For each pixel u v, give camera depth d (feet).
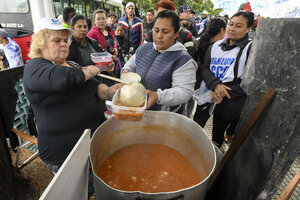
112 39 13.70
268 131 2.55
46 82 3.91
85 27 8.69
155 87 5.38
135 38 18.88
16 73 7.14
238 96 6.49
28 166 8.19
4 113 6.74
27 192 6.88
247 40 6.39
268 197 2.43
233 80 6.48
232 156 3.36
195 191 2.36
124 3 38.68
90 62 9.03
